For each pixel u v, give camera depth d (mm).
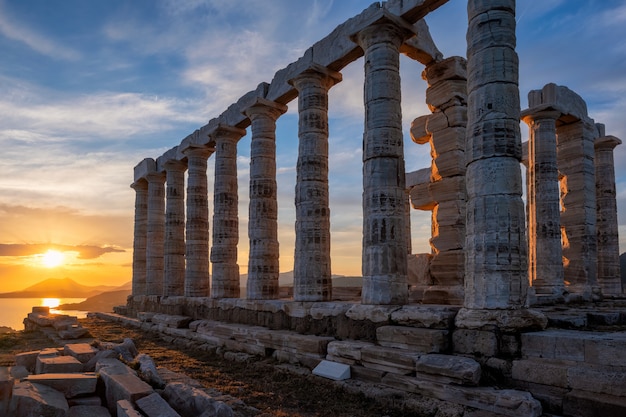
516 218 10414
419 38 15086
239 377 12742
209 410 7477
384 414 9195
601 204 21469
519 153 10750
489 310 10039
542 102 17719
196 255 24547
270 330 15820
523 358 9359
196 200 25062
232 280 22000
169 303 25281
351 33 14461
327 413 9312
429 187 15703
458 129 15086
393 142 13539
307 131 16516
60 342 18984
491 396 8484
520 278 10211
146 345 18969
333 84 17312
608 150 21562
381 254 13023
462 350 10227
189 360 15305
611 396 7676
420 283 15719
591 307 14227
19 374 9109
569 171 19422
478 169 10773
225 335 17312
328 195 16641
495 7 11055
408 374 10242
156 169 30438
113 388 8273
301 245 16031
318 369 11945
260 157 19578
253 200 19422
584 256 18656
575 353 8625
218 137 22984
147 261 30141
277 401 10250
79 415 7484
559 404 8117
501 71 10836
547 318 10320
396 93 13859
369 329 12461
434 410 8867
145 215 32781
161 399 7609
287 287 24953
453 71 15070
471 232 10781
